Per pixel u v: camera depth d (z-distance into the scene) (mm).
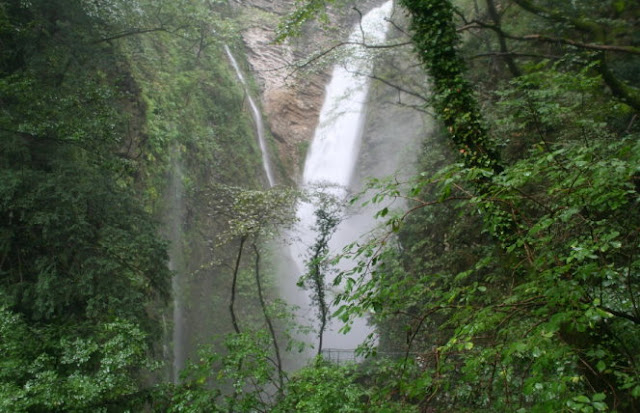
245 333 6281
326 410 4988
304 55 28719
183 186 18641
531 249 4074
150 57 18938
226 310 19328
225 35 19516
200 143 21016
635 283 3861
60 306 8336
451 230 11688
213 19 17781
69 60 11531
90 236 9312
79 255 8883
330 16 27469
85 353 5898
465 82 6012
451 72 6164
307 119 34219
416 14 6773
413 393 3406
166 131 17906
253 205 12422
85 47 12469
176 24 20250
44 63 10930
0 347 5844
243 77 31266
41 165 9773
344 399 5125
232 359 5984
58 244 8586
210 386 14453
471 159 5418
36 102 9320
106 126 10039
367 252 3547
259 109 31312
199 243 19016
